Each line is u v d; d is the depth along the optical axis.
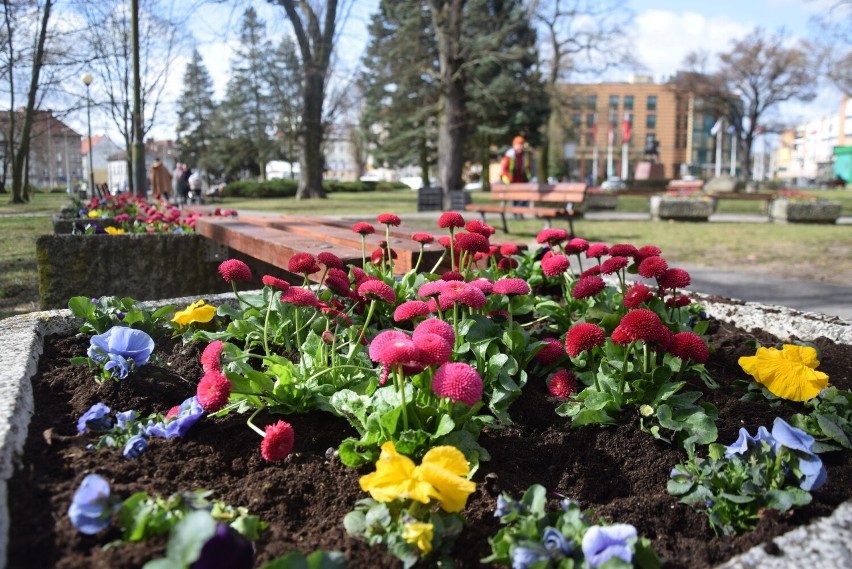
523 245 4.36
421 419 1.94
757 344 3.04
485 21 28.12
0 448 1.63
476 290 2.31
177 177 26.86
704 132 103.75
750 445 1.83
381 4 31.31
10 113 30.45
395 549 1.46
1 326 2.85
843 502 1.72
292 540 1.55
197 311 2.81
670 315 3.05
